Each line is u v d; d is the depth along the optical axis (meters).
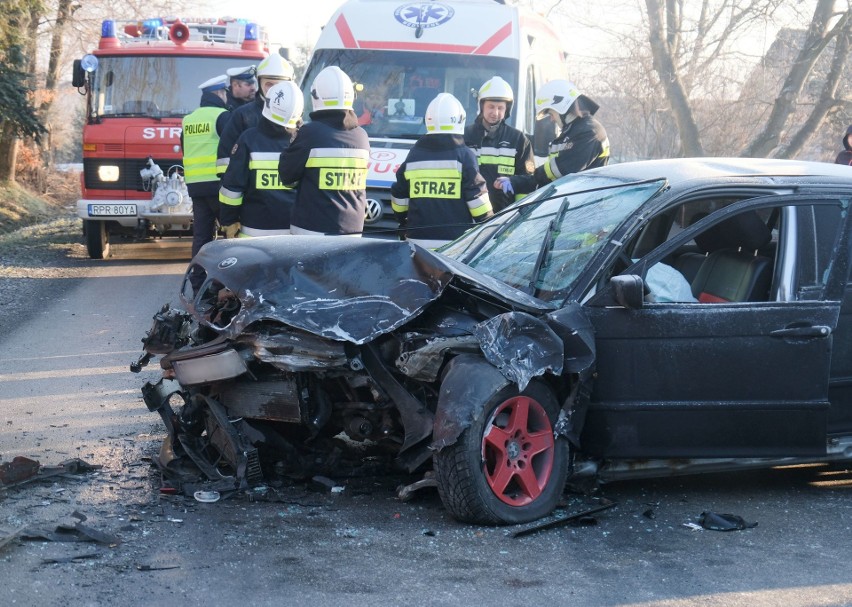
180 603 3.72
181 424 5.31
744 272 5.22
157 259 15.38
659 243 5.57
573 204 5.58
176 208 14.29
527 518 4.72
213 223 9.24
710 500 5.24
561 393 4.92
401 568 4.15
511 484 4.88
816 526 4.86
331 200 7.38
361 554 4.29
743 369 4.97
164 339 5.41
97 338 9.09
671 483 5.54
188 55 14.82
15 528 4.39
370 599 3.83
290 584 3.94
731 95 24.38
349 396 5.05
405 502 5.00
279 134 7.71
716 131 24.86
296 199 7.48
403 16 11.28
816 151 27.81
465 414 4.51
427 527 4.65
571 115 8.83
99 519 4.57
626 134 31.66
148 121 14.38
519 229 5.78
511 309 4.89
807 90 25.38
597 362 4.86
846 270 5.18
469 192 7.97
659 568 4.24
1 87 27.73
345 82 7.38
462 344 4.71
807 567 4.30
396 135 10.62
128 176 14.34
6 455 5.57
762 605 3.89
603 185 5.69
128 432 6.10
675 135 29.00
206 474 5.14
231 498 4.93
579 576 4.13
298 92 7.66
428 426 4.73
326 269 4.98
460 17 11.28
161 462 5.27
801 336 5.00
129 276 13.34
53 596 3.71
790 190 5.25
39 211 32.38
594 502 5.10
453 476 4.56
